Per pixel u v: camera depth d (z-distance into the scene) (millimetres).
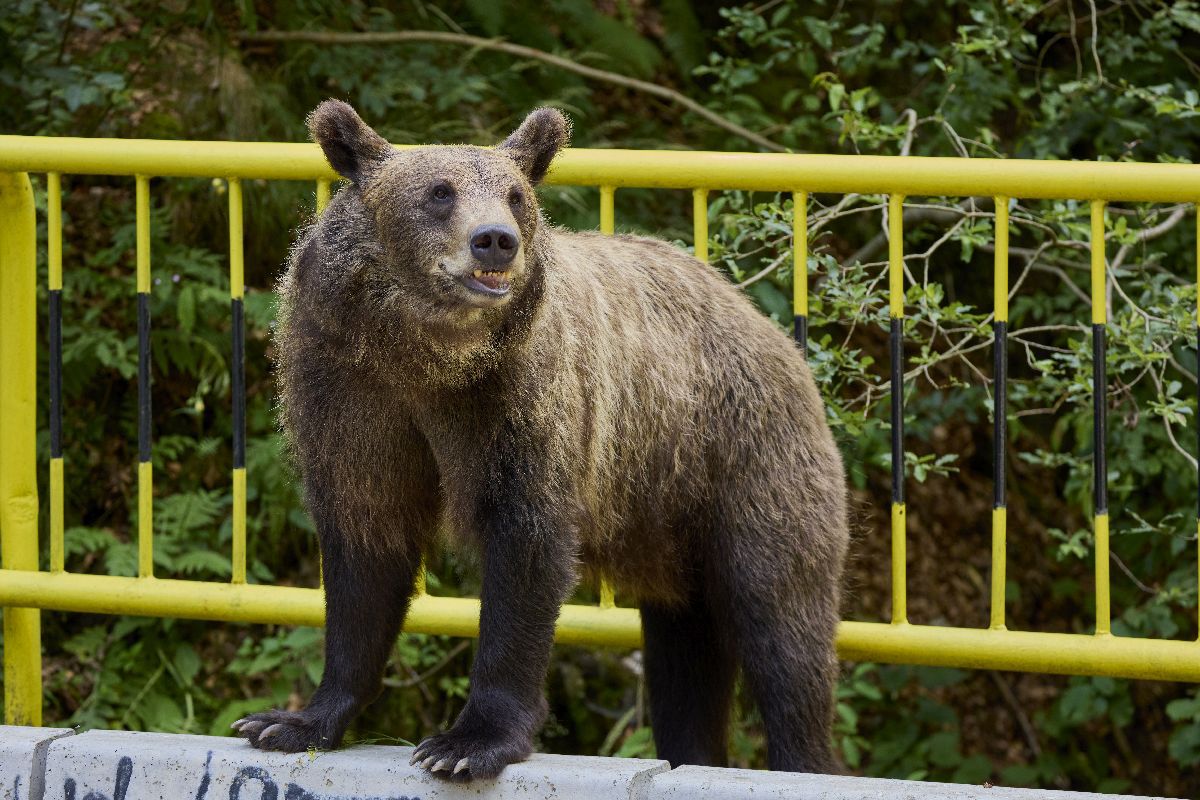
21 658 7258
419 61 11758
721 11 11242
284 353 5750
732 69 11500
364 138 5527
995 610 6578
